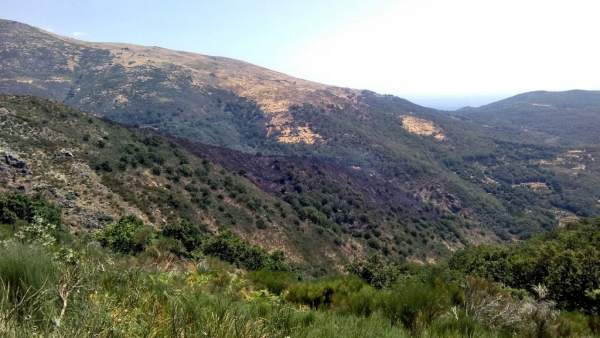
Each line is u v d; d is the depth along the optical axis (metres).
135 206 44.66
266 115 197.75
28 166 40.69
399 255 70.62
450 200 128.50
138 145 61.94
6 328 2.07
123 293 3.54
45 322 2.28
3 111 49.12
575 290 13.36
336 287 8.22
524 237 113.94
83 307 2.43
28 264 3.05
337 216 77.50
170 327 2.79
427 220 99.06
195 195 55.66
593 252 19.12
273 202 69.19
